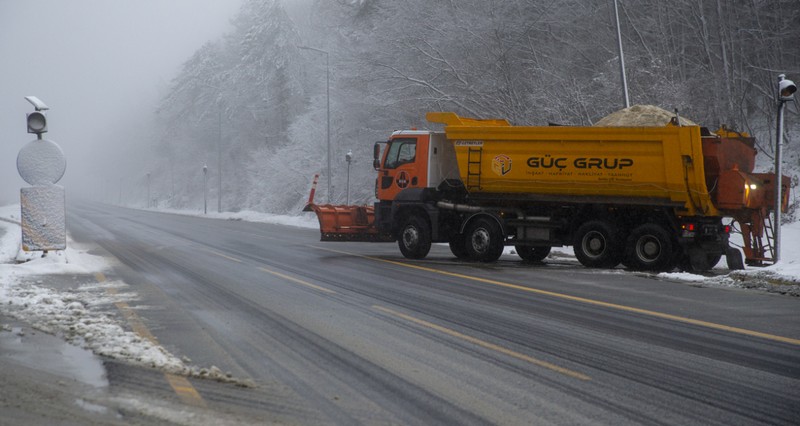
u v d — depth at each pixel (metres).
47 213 15.12
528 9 36.41
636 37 33.25
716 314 10.23
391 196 19.78
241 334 8.52
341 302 11.04
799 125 30.55
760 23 30.41
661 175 16.16
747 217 16.14
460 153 18.12
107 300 10.93
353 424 5.30
